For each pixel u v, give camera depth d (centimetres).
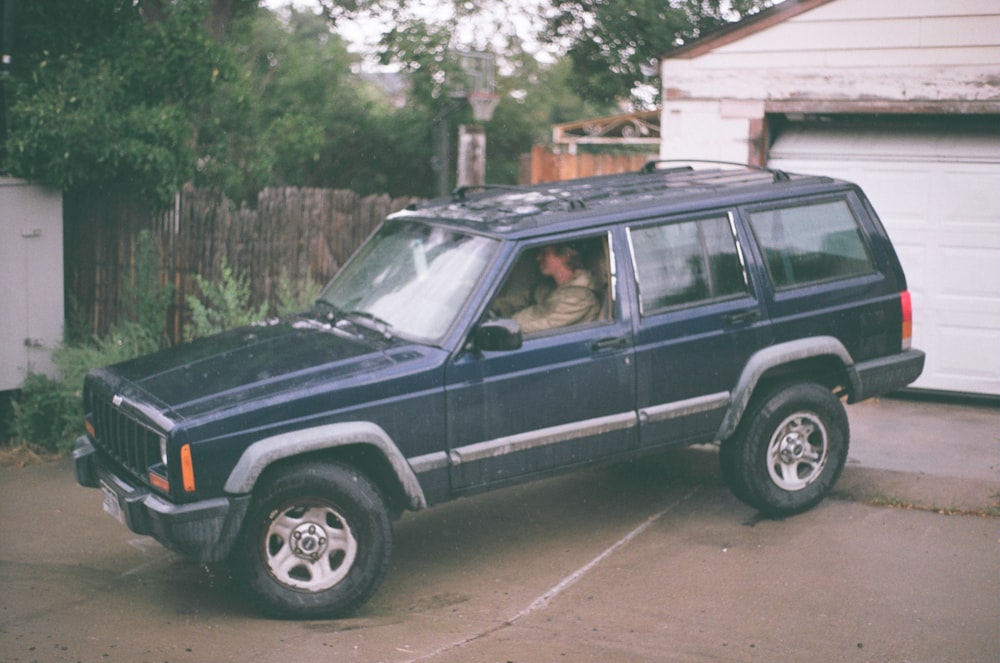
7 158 962
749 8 1473
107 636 502
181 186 1026
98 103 973
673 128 998
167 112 1001
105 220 1041
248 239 983
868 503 674
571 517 675
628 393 589
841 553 596
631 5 1518
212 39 1073
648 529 647
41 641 496
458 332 547
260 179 1552
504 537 646
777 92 959
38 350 988
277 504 508
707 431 616
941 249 930
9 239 959
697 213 616
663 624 511
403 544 640
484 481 555
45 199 980
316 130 1675
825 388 653
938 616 512
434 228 614
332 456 530
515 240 569
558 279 589
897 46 915
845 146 963
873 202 954
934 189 929
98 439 584
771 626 505
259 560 510
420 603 550
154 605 548
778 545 611
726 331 614
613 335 582
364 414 521
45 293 988
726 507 680
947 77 903
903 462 752
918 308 941
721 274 619
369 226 934
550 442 569
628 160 1384
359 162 2322
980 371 926
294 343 572
